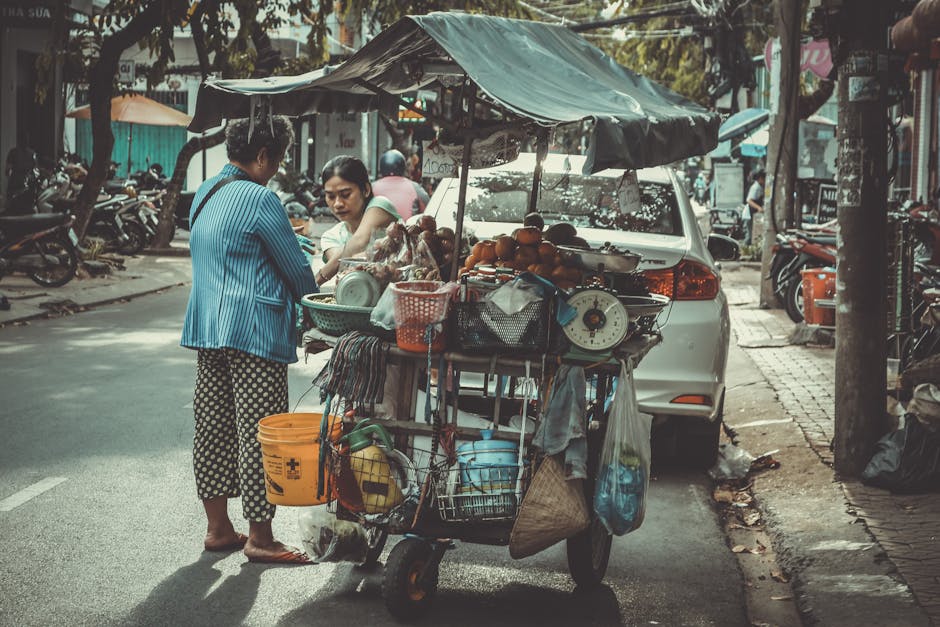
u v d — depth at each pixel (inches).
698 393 237.6
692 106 180.7
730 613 169.6
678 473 256.4
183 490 225.3
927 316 299.9
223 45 687.7
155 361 377.7
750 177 980.6
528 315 155.5
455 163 180.7
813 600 168.2
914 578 172.6
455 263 167.6
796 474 244.1
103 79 652.7
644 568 191.0
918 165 716.7
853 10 229.6
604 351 156.6
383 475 158.9
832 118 1300.4
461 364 160.2
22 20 694.5
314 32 689.0
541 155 180.5
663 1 1179.3
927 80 701.9
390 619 160.9
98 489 224.5
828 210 796.0
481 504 156.6
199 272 181.8
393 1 737.6
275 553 183.8
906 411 241.8
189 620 158.6
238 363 180.1
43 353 390.9
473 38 161.0
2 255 565.0
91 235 761.0
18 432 271.1
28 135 810.8
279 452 164.4
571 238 180.1
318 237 959.6
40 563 181.0
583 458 155.4
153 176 965.8
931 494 221.3
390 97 203.6
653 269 238.1
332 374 160.9
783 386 349.4
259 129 183.3
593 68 178.9
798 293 493.4
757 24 1142.3
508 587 178.5
